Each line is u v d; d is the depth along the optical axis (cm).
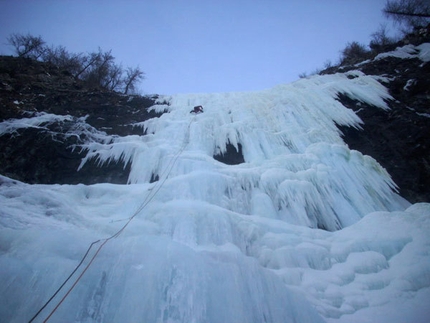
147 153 883
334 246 610
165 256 410
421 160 891
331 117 1066
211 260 432
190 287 383
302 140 976
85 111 1102
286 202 755
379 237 621
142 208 653
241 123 1041
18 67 1325
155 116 1162
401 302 472
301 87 1261
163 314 353
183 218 589
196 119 1110
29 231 429
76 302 345
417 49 1389
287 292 431
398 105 1089
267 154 945
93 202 707
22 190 612
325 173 817
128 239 439
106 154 899
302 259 561
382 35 1927
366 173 859
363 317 447
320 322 413
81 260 394
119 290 367
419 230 627
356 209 773
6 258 367
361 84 1185
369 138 994
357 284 514
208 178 745
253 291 412
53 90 1202
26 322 319
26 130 892
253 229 623
